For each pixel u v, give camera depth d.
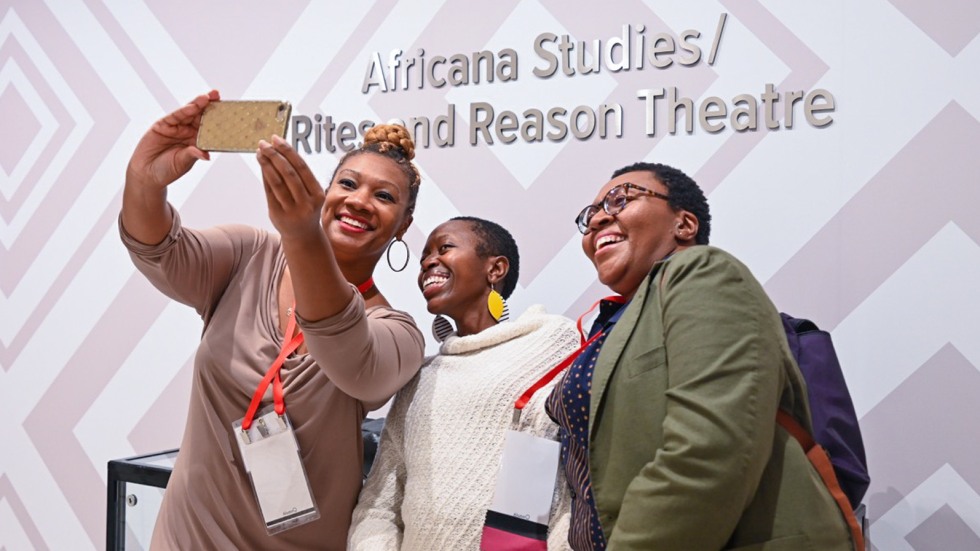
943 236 2.07
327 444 1.87
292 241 1.57
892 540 2.11
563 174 2.43
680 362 1.26
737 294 1.28
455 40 2.58
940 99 2.08
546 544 1.69
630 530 1.23
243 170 2.82
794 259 2.20
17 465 3.15
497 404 1.80
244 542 1.86
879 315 2.13
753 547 1.25
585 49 2.42
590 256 1.79
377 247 1.95
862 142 2.14
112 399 3.01
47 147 3.13
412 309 2.62
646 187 1.68
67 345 3.09
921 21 2.10
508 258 2.11
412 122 2.62
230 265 2.00
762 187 2.23
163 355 2.94
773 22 2.23
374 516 1.87
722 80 2.27
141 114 2.98
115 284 3.02
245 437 1.82
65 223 3.10
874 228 2.13
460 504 1.75
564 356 1.87
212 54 2.89
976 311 2.04
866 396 2.13
